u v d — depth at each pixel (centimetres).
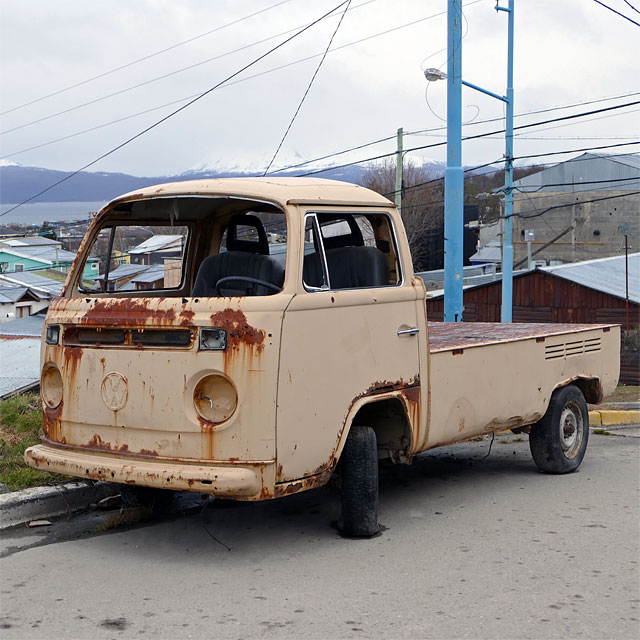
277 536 616
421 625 445
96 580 517
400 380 615
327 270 571
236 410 514
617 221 5419
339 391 563
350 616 457
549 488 778
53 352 589
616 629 442
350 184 636
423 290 646
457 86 1362
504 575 527
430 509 700
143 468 528
